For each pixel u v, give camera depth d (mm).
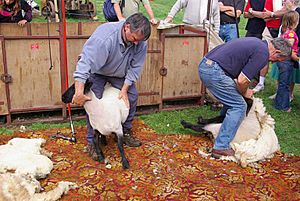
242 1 6395
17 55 4402
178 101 5621
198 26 5523
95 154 3818
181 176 3590
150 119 4992
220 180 3555
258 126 4086
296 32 5387
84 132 4508
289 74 5434
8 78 4418
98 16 11930
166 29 5746
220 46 3953
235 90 3855
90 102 3586
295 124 5070
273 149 4086
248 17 6469
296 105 5855
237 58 3771
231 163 3896
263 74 5785
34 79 4559
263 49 3654
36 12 10734
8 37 4297
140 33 3324
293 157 4102
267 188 3457
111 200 3176
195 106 5496
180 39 5082
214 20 5844
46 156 3801
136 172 3615
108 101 3645
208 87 3996
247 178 3613
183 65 5227
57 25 5785
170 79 5207
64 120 4785
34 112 4883
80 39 4668
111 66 3654
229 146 4000
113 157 3883
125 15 5504
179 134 4566
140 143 4180
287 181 3592
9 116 4559
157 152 4039
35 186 3139
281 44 3678
